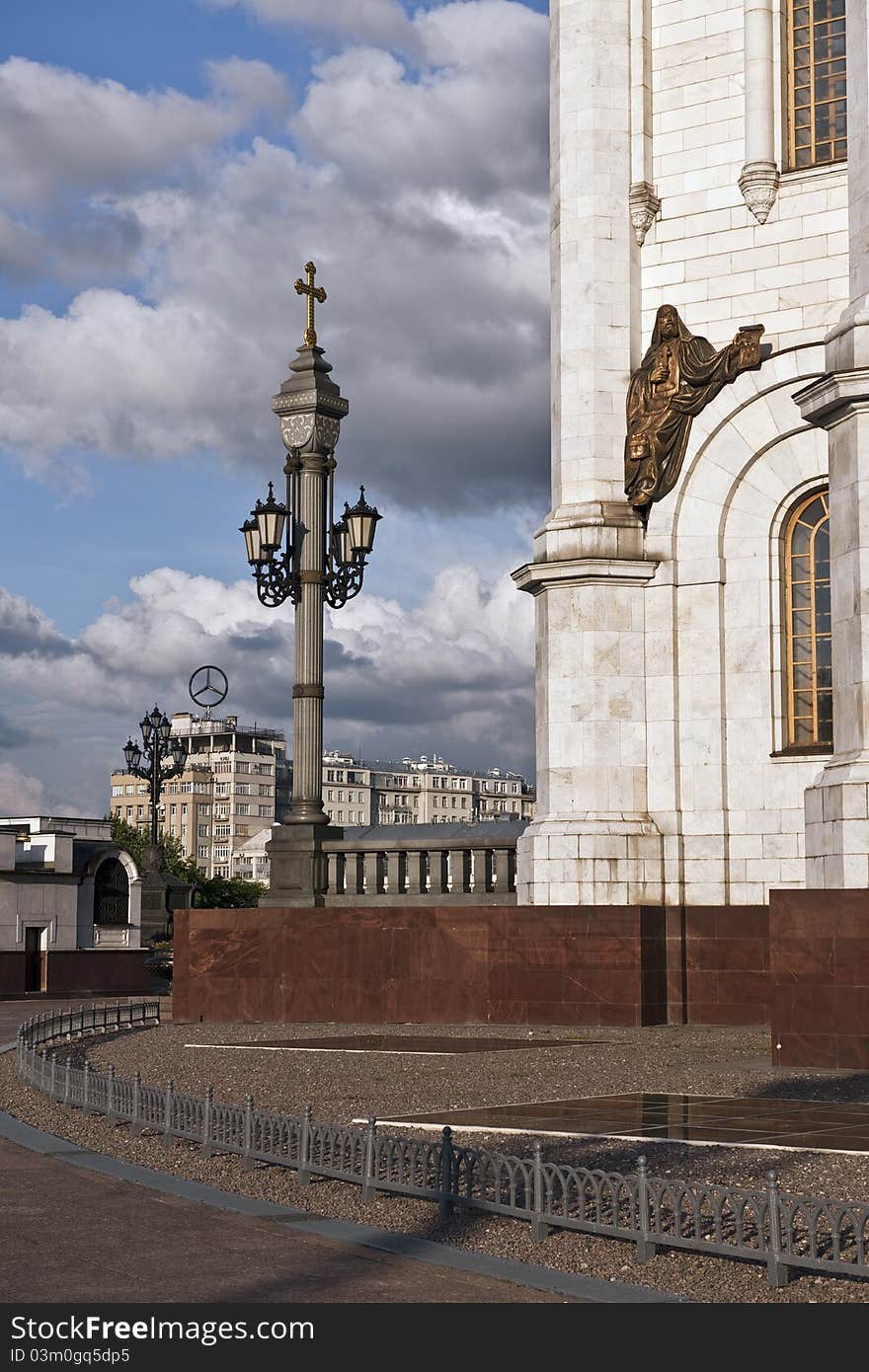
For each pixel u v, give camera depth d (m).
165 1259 10.85
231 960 29.31
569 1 28.73
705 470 27.38
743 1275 10.18
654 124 28.45
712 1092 18.16
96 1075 18.44
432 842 28.83
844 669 22.11
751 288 27.36
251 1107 14.52
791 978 20.67
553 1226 11.60
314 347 30.61
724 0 27.92
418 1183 13.03
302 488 30.19
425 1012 27.17
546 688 27.83
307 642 29.91
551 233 28.86
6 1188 13.74
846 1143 14.05
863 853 21.17
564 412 28.20
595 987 25.80
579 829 26.83
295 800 29.88
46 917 61.03
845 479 22.16
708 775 26.97
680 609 27.41
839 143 27.03
